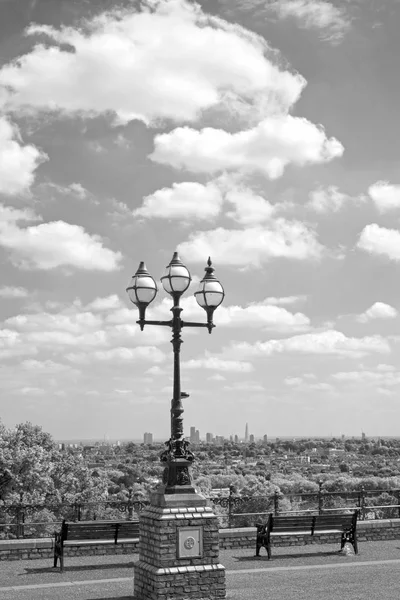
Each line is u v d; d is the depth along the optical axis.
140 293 12.62
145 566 12.05
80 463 48.66
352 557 16.45
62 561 14.85
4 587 13.27
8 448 41.97
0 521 31.94
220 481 123.19
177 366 12.61
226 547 17.72
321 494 20.33
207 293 13.15
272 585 13.38
